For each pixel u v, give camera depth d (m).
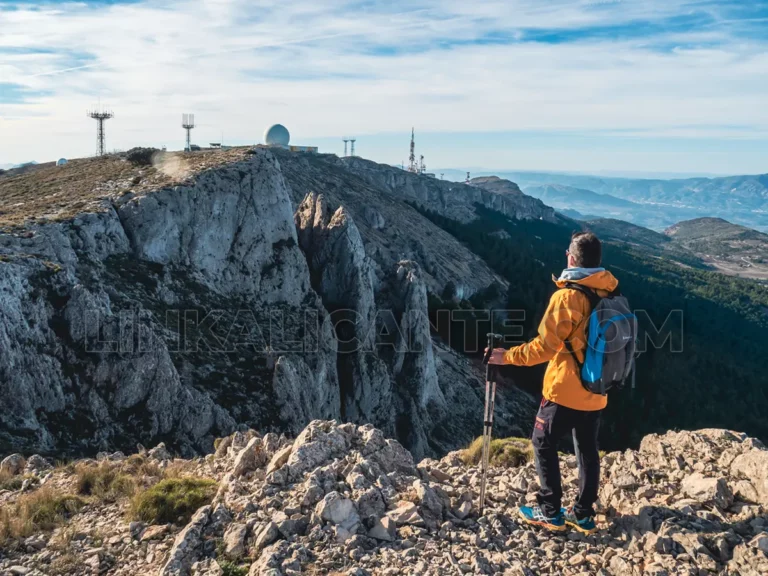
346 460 7.85
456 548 5.95
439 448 56.66
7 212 41.12
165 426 30.02
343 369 52.22
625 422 75.94
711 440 7.53
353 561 5.84
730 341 140.25
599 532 6.21
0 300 27.22
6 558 7.26
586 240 5.77
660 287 186.38
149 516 7.91
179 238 44.53
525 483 7.47
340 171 173.12
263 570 5.59
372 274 61.78
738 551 5.04
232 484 7.75
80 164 67.00
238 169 50.88
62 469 12.02
